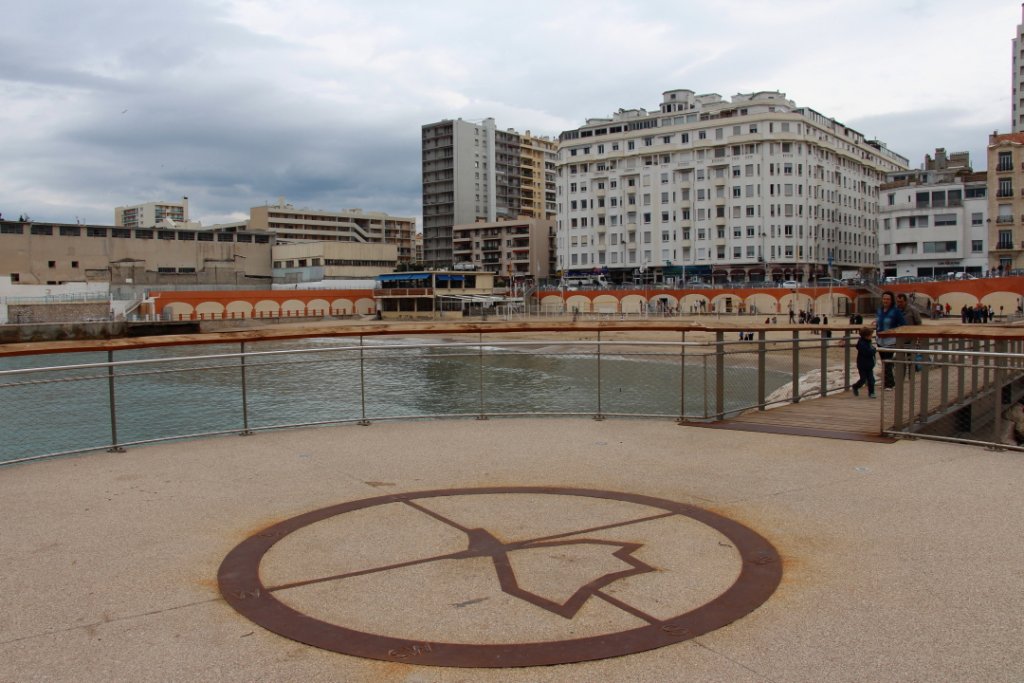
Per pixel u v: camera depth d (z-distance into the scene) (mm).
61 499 6746
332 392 10625
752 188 98750
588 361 11188
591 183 110688
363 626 4117
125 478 7496
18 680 3562
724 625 4070
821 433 9461
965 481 7027
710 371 10680
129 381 9578
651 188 105812
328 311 100500
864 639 3879
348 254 117125
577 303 94375
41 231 99875
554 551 5266
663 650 3795
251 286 114125
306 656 3787
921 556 5070
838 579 4695
